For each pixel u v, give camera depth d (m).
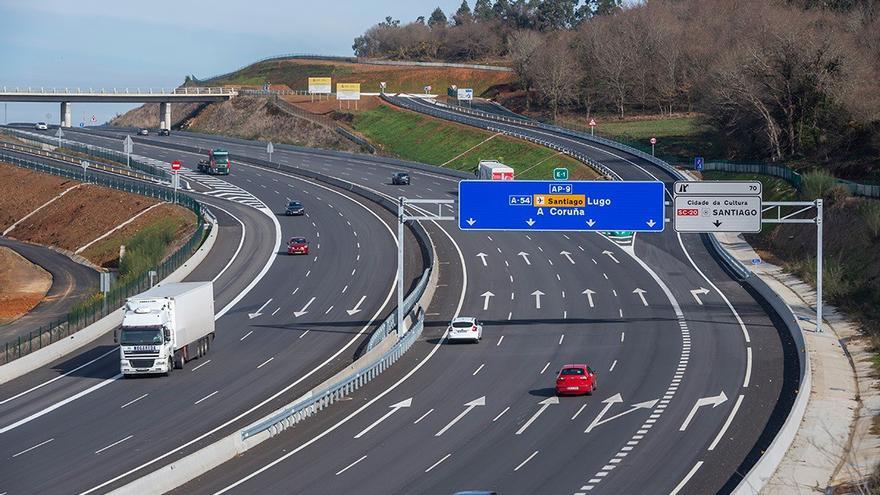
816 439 52.16
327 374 68.81
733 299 91.38
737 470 46.50
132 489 43.16
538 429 54.72
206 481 47.06
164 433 55.88
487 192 78.69
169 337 70.06
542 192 78.19
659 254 112.75
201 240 121.94
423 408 59.97
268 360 74.12
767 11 190.75
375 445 52.53
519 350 75.56
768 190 128.50
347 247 120.25
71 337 81.00
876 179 124.69
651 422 55.59
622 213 77.44
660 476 45.97
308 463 49.56
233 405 61.59
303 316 89.62
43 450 53.50
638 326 82.38
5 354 79.00
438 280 103.56
